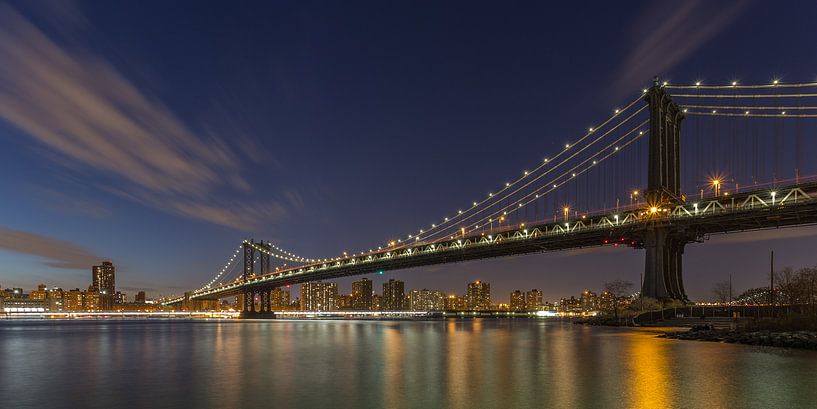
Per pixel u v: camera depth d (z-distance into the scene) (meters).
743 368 37.16
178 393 30.19
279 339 77.19
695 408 24.92
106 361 47.34
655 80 113.19
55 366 43.88
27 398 29.67
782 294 97.75
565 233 120.38
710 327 77.25
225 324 165.25
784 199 92.62
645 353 48.28
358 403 26.83
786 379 32.44
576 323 153.50
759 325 68.50
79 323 193.25
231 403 27.31
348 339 76.31
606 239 116.06
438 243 147.38
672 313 100.94
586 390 29.53
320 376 35.88
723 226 103.38
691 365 39.03
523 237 127.19
